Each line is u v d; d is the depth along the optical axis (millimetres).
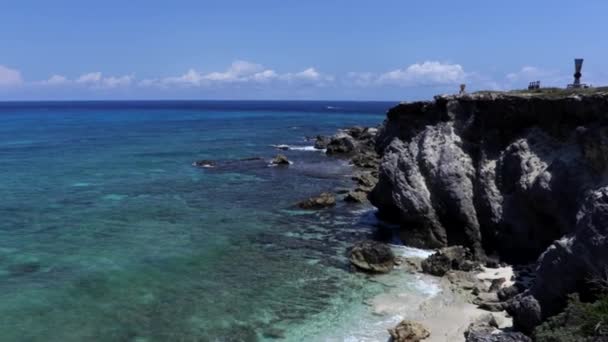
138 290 30859
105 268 34250
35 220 45844
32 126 153875
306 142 113438
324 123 178250
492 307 27906
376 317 27375
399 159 43562
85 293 30266
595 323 20000
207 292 30703
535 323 23938
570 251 23656
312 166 78375
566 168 31359
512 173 36438
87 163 79062
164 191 59219
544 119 35781
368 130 109188
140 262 35500
